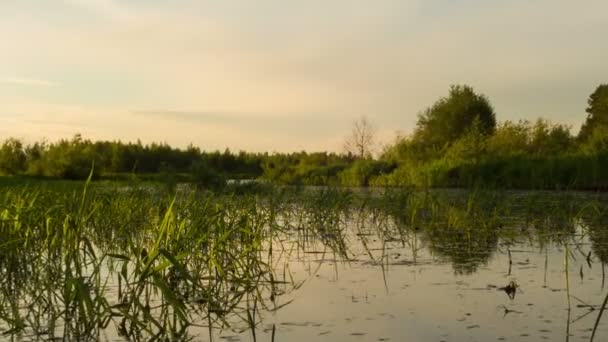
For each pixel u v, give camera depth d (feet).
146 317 15.97
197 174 66.74
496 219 42.09
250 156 185.78
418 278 23.77
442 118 161.48
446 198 55.11
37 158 142.51
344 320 17.46
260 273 23.30
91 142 143.74
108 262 25.20
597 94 177.17
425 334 15.92
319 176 139.44
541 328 16.31
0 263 21.88
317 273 25.18
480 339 15.42
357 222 45.78
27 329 17.12
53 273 20.75
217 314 18.31
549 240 34.58
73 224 19.12
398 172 118.62
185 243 21.08
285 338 15.76
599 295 20.31
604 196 68.44
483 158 104.78
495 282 22.77
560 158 92.58
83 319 16.38
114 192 39.37
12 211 22.41
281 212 47.65
